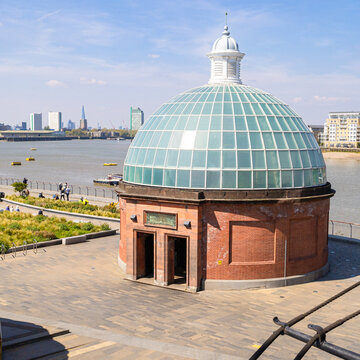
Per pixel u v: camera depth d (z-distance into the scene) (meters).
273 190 26.02
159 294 25.25
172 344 17.17
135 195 27.02
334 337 18.53
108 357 15.82
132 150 29.81
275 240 26.41
